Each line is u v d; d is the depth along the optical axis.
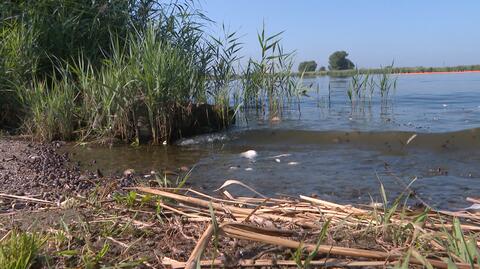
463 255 1.70
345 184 3.73
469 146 4.88
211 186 3.81
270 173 4.20
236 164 4.64
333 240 2.07
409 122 6.61
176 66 5.93
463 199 3.22
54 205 2.86
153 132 5.87
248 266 1.85
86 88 5.99
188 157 5.05
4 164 4.38
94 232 2.29
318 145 5.45
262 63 7.73
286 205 2.62
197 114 6.38
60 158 4.91
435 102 9.48
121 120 5.90
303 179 3.94
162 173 4.29
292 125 6.65
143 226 2.35
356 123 6.66
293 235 2.09
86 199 2.81
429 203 3.14
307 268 1.81
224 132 6.36
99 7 7.21
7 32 6.75
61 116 5.95
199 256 1.70
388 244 2.03
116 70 5.95
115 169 4.47
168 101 5.94
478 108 8.19
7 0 7.10
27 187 3.50
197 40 7.07
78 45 7.14
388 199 3.28
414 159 4.52
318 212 2.49
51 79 7.00
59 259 1.97
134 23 7.41
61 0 7.09
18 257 1.84
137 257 2.00
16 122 6.59
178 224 2.33
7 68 6.32
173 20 7.09
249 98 8.03
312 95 11.84
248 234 1.89
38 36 6.75
